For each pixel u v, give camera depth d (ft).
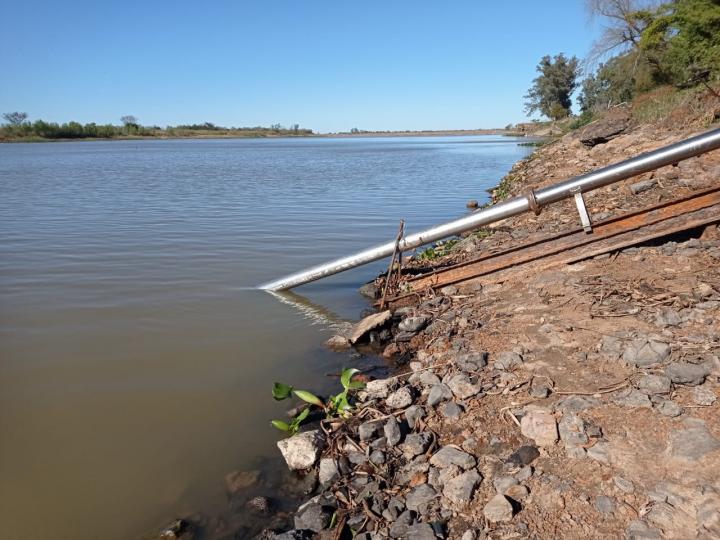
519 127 481.46
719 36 64.95
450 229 27.22
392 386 18.10
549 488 12.05
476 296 25.05
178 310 29.19
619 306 19.66
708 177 32.89
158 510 14.34
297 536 12.28
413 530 11.68
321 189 86.38
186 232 49.96
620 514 11.08
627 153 53.06
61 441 17.37
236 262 39.04
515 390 16.01
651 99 74.64
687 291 19.62
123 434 17.66
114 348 24.27
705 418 13.05
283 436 17.29
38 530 13.76
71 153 233.14
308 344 24.52
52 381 21.24
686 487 11.32
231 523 13.66
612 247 24.09
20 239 46.52
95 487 15.26
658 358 15.61
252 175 115.44
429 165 142.61
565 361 16.96
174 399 19.84
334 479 14.35
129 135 519.19
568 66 275.80
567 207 37.06
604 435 13.24
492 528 11.39
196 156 208.54
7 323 27.17
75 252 41.78
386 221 55.47
